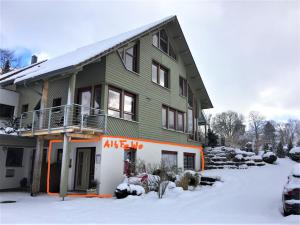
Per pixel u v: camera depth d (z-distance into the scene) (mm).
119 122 14156
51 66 14031
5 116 17578
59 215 8109
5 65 39969
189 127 22094
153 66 18000
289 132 73938
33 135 13211
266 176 15789
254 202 10016
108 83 13680
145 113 16328
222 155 22328
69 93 12102
